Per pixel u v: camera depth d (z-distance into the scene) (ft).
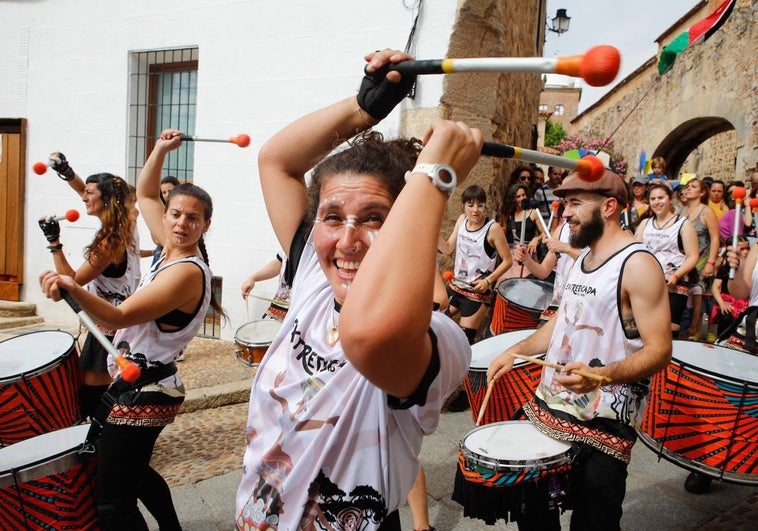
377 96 4.07
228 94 18.29
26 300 21.88
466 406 13.99
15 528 6.45
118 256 10.48
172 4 18.89
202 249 9.07
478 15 14.84
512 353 7.68
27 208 21.56
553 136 95.04
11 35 21.18
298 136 4.77
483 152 3.43
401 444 3.75
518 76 20.65
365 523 3.65
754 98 35.65
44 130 21.13
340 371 3.70
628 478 10.84
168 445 11.83
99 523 6.84
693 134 49.80
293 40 17.20
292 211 4.80
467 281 15.31
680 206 24.72
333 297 4.06
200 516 9.20
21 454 6.85
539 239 17.31
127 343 7.17
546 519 6.49
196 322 7.40
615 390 6.33
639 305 6.29
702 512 9.68
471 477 6.36
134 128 20.29
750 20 35.99
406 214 2.78
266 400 4.04
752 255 11.28
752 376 8.23
